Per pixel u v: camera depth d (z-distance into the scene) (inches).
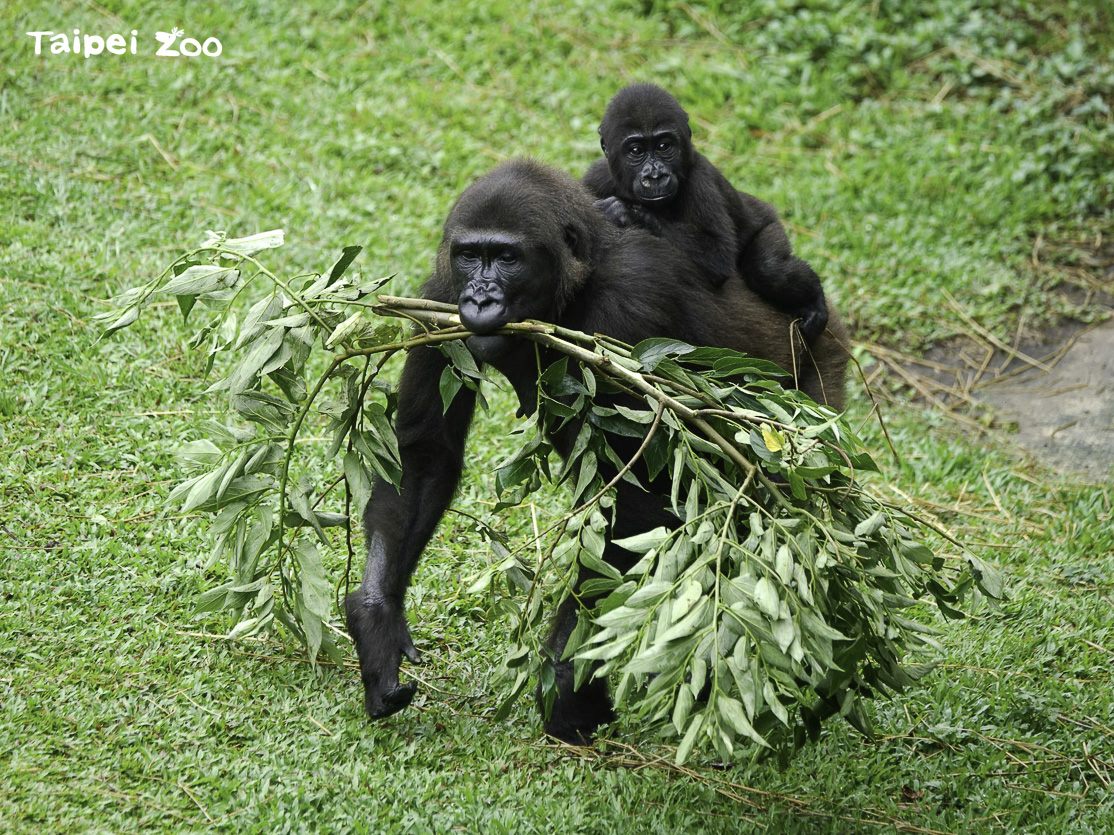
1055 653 484.4
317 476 522.9
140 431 528.1
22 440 506.6
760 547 339.6
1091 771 421.7
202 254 429.1
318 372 589.0
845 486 365.7
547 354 395.9
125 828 341.4
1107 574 538.6
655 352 358.6
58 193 657.6
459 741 394.6
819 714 358.6
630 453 394.9
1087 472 636.1
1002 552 546.0
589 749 400.2
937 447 627.2
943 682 453.1
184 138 733.9
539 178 380.8
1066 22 956.0
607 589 347.9
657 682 312.8
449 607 463.2
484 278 361.7
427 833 349.1
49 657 407.2
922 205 810.8
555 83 859.4
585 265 383.6
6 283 584.7
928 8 954.7
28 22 789.2
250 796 357.4
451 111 815.7
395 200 732.0
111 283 603.8
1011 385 705.0
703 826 371.9
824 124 873.5
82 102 735.7
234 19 840.9
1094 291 776.9
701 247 454.6
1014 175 831.7
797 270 456.4
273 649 431.2
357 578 468.8
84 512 478.0
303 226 682.8
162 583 447.8
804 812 385.4
